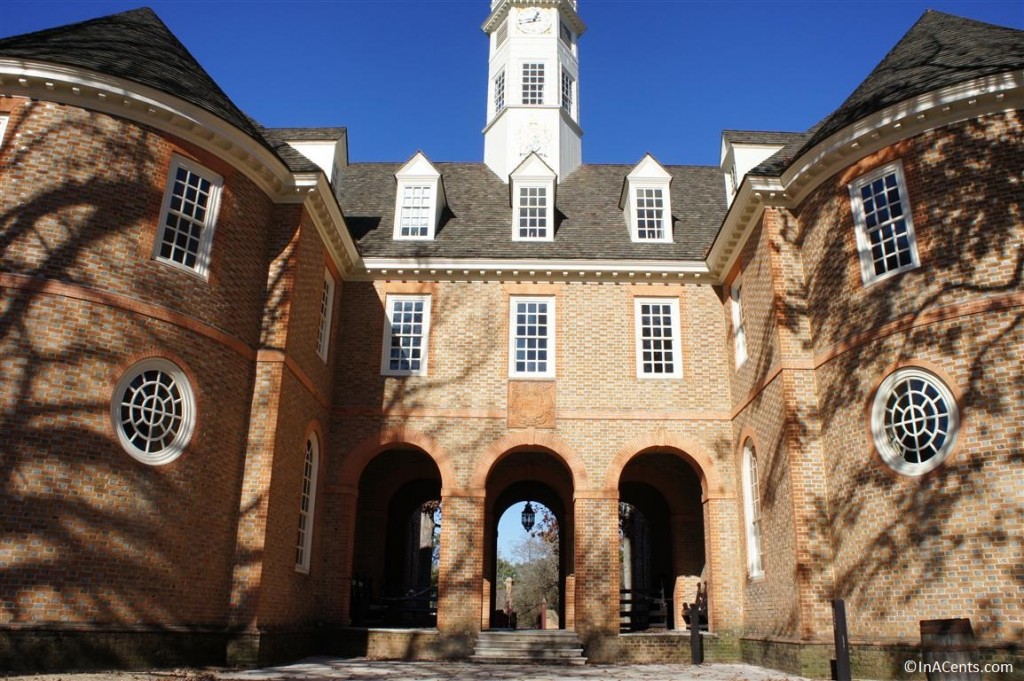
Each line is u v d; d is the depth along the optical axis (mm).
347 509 17828
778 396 15047
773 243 15703
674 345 19297
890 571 12383
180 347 13141
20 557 10852
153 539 12188
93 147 12844
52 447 11406
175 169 13828
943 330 12477
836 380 14102
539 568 57125
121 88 13047
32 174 12328
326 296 18547
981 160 12758
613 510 17844
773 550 15102
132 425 12414
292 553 15273
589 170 25422
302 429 16109
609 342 19156
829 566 13648
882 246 13719
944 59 13984
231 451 13844
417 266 19422
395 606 21250
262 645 13211
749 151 20562
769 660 14883
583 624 17078
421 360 19234
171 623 12195
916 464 12469
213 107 14086
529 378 18812
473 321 19312
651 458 21156
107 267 12516
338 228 17703
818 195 15219
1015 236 12180
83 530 11430
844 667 11469
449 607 17094
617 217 22016
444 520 17719
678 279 19656
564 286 19609
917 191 13312
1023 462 11281
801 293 15391
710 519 17781
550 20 27406
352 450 18281
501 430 18406
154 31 15570
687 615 18984
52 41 13391
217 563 13211
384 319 19359
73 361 11852
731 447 18328
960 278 12500
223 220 14289
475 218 21922
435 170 21469
